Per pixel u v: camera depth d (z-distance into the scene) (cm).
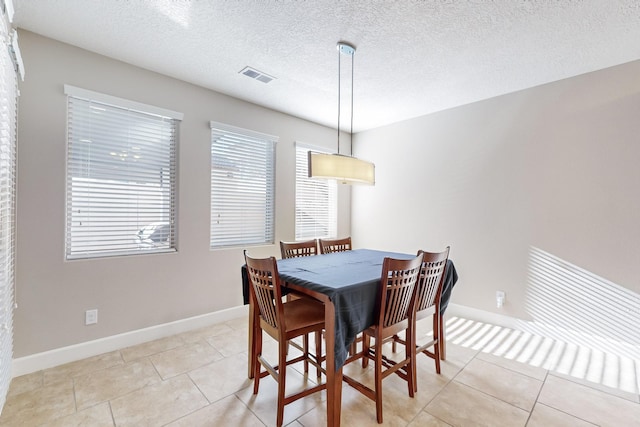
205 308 304
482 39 217
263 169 359
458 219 345
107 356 239
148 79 266
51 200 221
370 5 183
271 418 172
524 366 231
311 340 281
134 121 262
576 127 268
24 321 211
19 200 208
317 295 172
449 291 242
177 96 284
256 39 221
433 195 367
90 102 240
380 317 174
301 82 290
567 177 272
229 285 322
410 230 390
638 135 239
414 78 280
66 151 228
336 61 251
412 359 194
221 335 283
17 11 191
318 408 182
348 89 304
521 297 298
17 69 184
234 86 299
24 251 210
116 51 238
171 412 176
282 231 374
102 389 196
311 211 416
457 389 201
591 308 260
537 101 290
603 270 254
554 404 185
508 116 308
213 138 313
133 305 260
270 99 331
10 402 181
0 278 156
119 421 168
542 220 286
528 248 294
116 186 254
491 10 186
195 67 263
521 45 224
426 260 200
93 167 242
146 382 205
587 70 260
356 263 240
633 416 174
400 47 229
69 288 229
